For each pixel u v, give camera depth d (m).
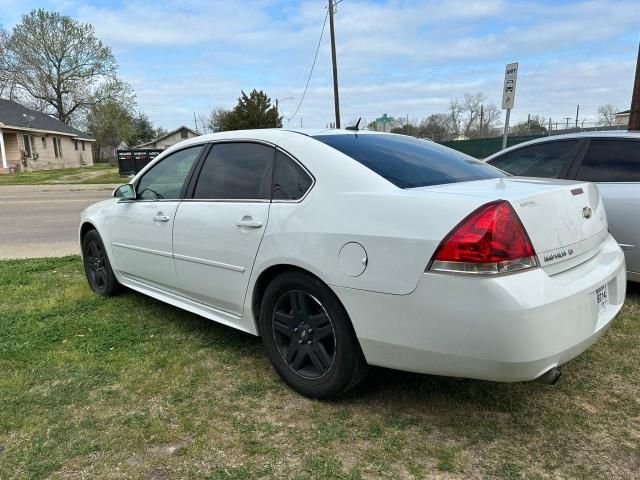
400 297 2.40
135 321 4.25
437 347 2.34
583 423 2.65
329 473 2.29
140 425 2.69
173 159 4.01
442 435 2.56
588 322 2.44
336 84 24.55
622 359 3.35
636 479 2.22
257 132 3.38
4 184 22.97
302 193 2.89
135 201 4.24
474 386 3.04
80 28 52.09
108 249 4.63
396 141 3.44
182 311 4.48
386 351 2.52
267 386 3.10
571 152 4.89
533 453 2.41
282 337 3.06
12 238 8.89
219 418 2.75
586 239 2.67
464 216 2.26
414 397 2.93
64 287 5.30
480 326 2.20
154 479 2.27
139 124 72.88
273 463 2.37
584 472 2.27
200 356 3.54
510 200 2.29
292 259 2.81
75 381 3.18
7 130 33.47
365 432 2.60
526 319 2.16
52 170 35.94
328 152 2.91
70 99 54.47
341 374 2.72
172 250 3.75
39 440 2.56
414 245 2.35
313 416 2.75
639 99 7.77
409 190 2.56
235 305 3.32
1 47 50.00
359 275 2.53
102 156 60.47
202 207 3.49
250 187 3.23
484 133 49.00
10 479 2.28
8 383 3.14
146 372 3.30
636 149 4.50
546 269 2.36
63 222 10.84
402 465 2.34
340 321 2.67
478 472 2.28
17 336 3.92
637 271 4.35
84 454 2.45
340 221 2.63
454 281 2.24
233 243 3.20
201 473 2.30
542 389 3.00
